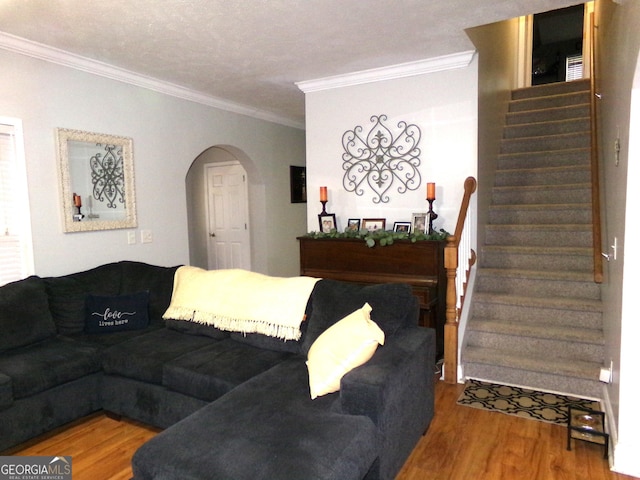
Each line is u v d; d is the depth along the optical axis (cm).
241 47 321
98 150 357
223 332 291
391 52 340
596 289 342
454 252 314
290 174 603
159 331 312
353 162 414
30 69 310
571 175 431
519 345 333
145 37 298
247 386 212
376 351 217
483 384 322
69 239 338
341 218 425
